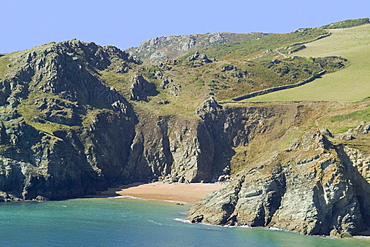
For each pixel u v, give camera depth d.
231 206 100.69
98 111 157.00
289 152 102.81
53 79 154.12
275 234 92.25
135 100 174.25
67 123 145.62
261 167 101.12
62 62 160.50
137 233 90.38
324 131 111.44
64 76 158.25
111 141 152.62
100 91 166.38
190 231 92.88
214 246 83.44
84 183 134.25
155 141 160.00
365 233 94.75
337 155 99.56
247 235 90.81
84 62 178.88
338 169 95.88
